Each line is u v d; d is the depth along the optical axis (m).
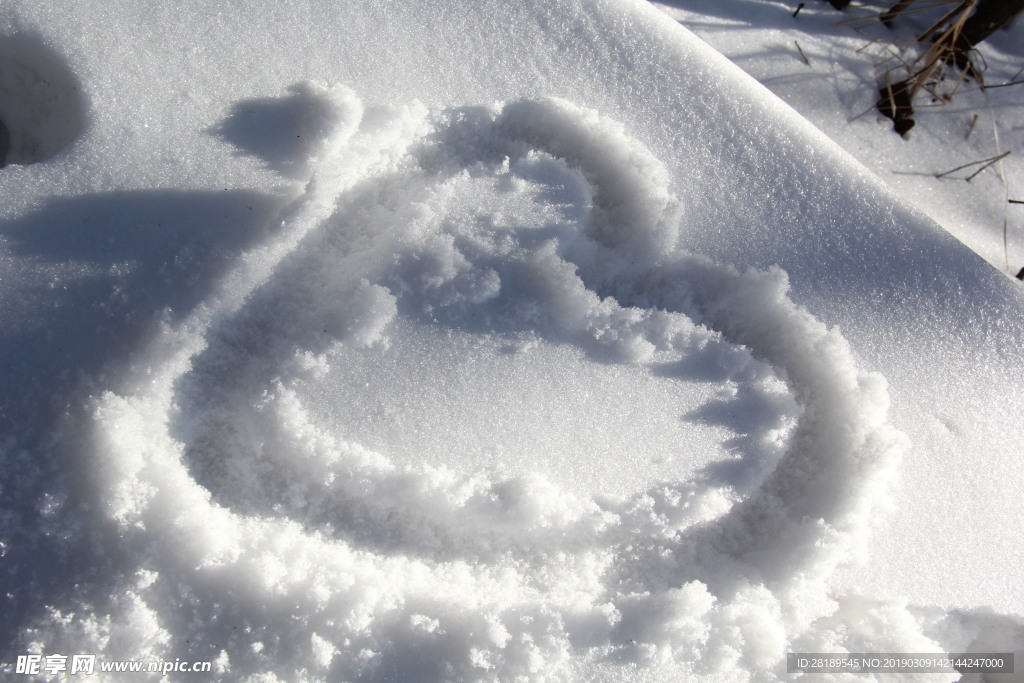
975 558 0.69
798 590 0.66
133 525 0.60
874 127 0.87
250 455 0.65
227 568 0.60
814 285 0.72
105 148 0.67
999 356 0.72
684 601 0.64
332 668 0.60
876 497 0.68
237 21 0.72
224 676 0.59
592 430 0.68
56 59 0.69
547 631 0.62
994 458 0.70
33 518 0.60
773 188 0.74
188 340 0.64
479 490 0.65
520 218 0.70
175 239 0.65
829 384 0.70
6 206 0.65
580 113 0.73
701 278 0.72
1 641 0.58
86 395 0.62
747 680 0.64
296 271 0.68
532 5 0.76
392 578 0.63
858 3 0.92
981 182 0.86
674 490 0.67
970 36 0.88
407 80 0.73
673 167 0.74
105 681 0.58
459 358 0.67
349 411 0.66
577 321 0.68
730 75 0.77
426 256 0.68
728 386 0.69
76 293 0.64
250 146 0.69
